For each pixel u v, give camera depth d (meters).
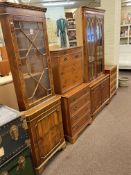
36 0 5.66
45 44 1.87
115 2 3.44
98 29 2.91
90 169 1.90
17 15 1.49
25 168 1.56
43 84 1.99
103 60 3.30
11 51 1.52
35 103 1.82
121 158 2.02
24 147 1.52
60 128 2.14
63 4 6.76
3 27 1.47
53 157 2.12
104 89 3.27
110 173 1.82
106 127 2.69
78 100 2.38
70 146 2.30
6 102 2.05
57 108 2.04
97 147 2.24
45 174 1.87
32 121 1.69
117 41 3.87
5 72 2.21
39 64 1.89
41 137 1.83
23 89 1.66
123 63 5.66
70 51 2.28
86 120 2.67
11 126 1.38
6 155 1.37
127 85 4.59
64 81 2.24
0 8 1.39
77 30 2.66
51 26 3.47
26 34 1.65
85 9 2.41
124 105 3.42
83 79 2.74
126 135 2.45
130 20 6.12
